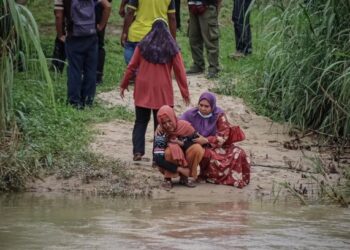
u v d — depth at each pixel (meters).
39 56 15.09
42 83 20.72
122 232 11.97
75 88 21.78
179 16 33.31
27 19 15.51
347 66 19.61
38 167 16.61
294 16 20.88
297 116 21.16
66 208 14.02
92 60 21.98
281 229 12.40
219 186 16.34
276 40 22.25
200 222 12.86
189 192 15.82
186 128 16.11
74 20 21.47
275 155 18.94
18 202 14.62
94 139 19.17
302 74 20.88
